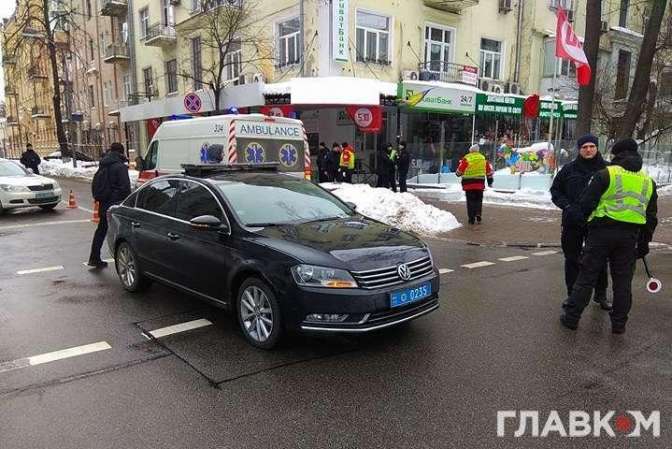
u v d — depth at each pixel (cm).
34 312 565
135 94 3005
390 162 1661
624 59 2997
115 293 639
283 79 2023
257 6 2106
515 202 1524
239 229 486
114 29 3331
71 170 2862
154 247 582
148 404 362
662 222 1201
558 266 781
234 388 385
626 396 371
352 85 1769
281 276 432
